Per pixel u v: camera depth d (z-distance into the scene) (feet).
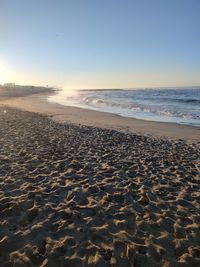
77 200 16.93
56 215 15.08
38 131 39.22
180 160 26.61
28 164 23.43
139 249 12.55
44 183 19.43
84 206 16.19
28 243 12.80
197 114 69.87
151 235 13.69
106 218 15.02
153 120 61.87
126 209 16.05
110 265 11.64
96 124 53.47
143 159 26.45
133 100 131.85
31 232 13.53
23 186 18.84
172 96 165.07
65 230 13.76
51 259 11.85
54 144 31.01
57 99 152.76
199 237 13.65
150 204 16.83
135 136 39.14
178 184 20.27
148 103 108.99
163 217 15.29
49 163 23.90
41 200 16.79
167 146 32.99
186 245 13.01
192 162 26.11
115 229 14.05
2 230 13.73
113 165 24.17
